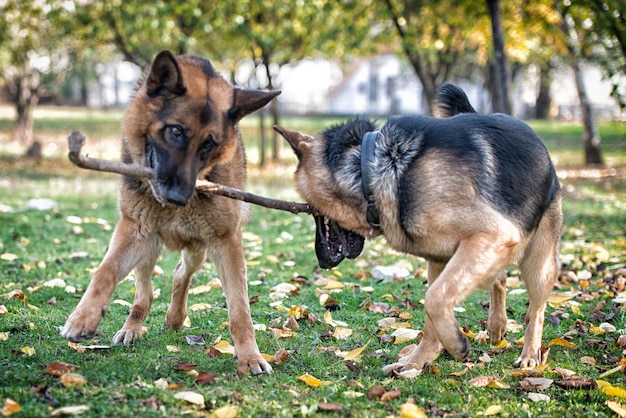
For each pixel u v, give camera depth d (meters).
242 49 18.45
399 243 4.38
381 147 4.32
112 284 4.11
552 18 14.29
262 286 6.60
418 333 5.04
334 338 5.04
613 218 11.13
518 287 6.77
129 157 4.36
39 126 31.84
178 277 5.02
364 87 53.88
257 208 12.12
